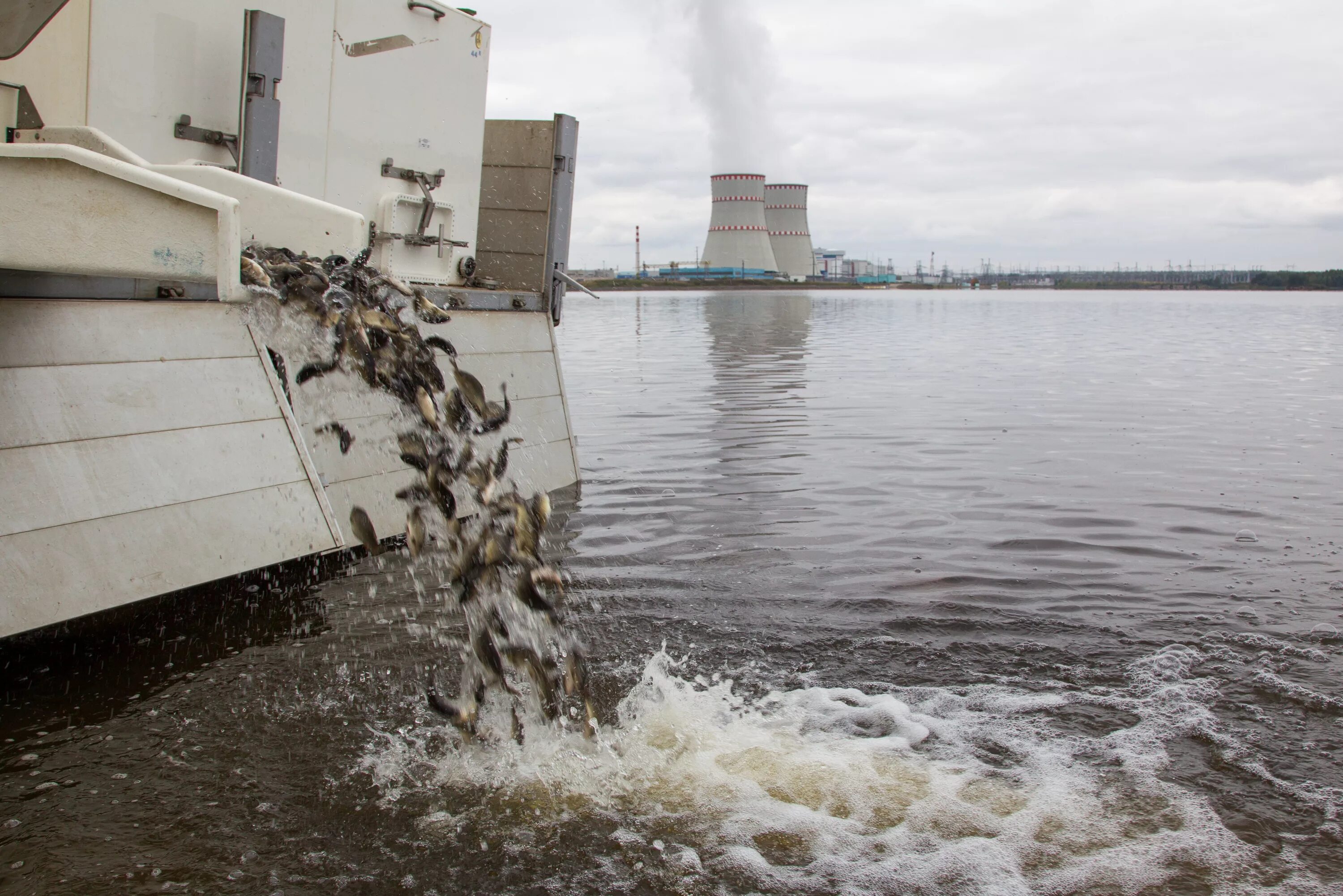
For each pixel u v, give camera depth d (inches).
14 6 199.3
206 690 195.9
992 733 180.5
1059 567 273.9
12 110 229.9
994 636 224.4
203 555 220.8
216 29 269.0
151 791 160.2
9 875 138.0
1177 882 139.5
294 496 243.6
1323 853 145.1
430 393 203.8
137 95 252.1
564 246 396.2
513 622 187.3
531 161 389.4
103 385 209.8
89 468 204.2
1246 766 167.6
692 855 146.9
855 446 462.6
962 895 138.0
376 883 139.3
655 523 322.3
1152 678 201.2
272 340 242.4
